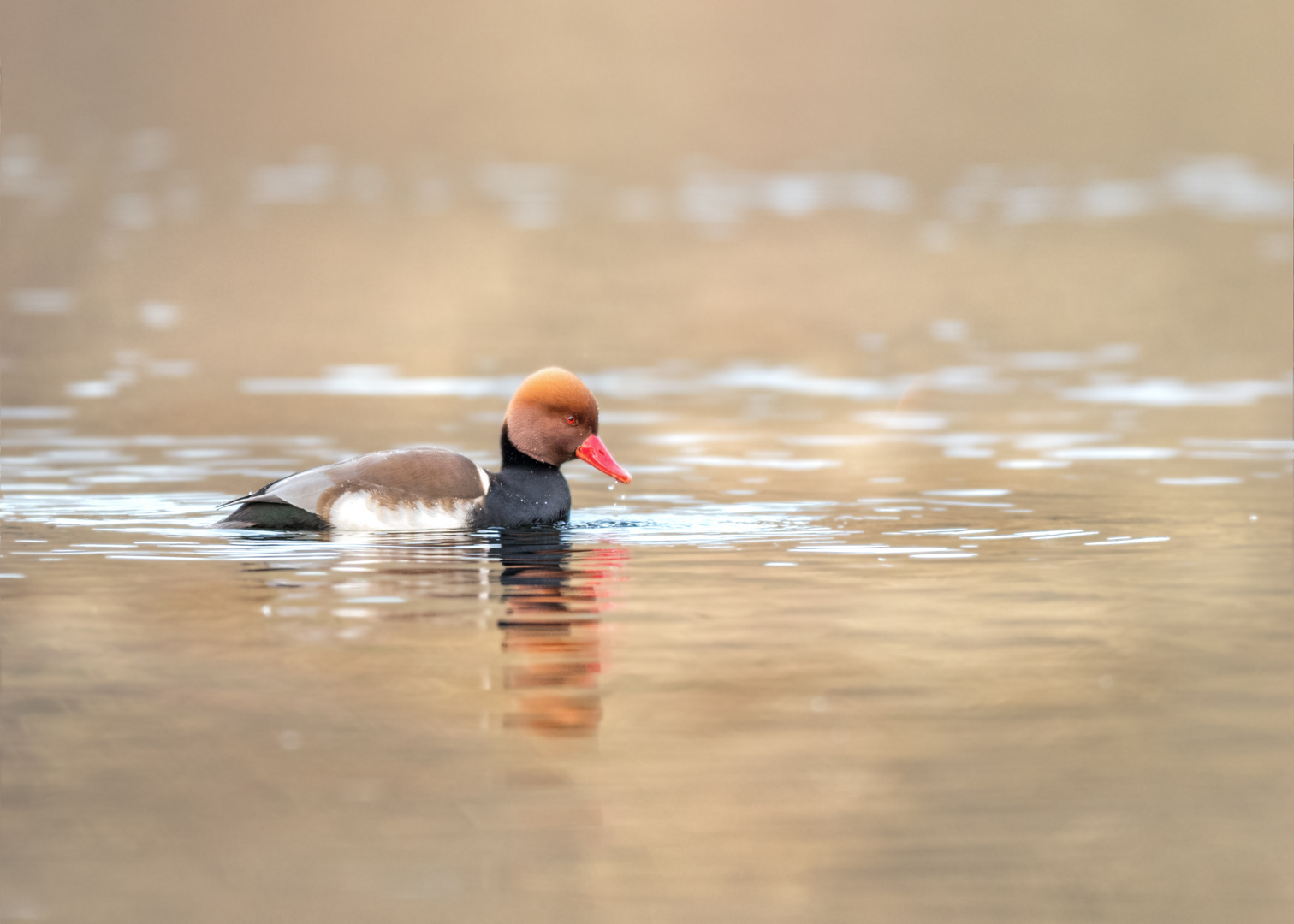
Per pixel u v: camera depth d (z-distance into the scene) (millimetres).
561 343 26078
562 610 10383
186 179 53344
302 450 16812
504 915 6492
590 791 7566
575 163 59500
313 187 52000
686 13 86688
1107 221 43031
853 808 7422
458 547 12148
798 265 35844
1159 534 12859
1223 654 9617
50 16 78562
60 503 13742
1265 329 27359
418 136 65750
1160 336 26656
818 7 87125
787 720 8453
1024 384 21969
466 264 36156
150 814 7340
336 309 29906
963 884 6793
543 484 13375
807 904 6535
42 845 7051
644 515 13625
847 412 19812
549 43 82812
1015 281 33375
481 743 8109
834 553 12125
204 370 22984
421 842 7090
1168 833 7215
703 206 47281
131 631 9820
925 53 79688
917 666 9336
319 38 81688
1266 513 13695
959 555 12078
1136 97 71438
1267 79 74125
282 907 6551
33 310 29344
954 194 50188
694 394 21344
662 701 8711
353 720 8414
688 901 6605
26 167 54938
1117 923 6461
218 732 8227
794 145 63719
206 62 77812
